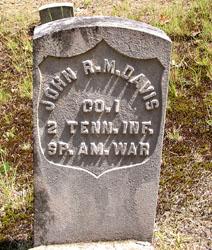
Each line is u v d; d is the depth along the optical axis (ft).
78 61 7.90
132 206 9.18
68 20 8.08
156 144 8.70
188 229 10.36
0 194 11.24
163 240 10.00
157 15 18.92
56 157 8.62
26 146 13.01
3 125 13.93
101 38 7.72
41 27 8.07
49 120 8.32
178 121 13.96
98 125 8.44
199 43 16.88
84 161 8.72
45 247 9.19
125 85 8.18
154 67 8.06
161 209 10.93
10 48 17.29
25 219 10.58
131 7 20.13
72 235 9.31
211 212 10.82
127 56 7.91
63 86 8.06
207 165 12.30
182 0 20.42
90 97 8.21
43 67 7.88
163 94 8.27
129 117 8.43
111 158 8.74
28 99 14.98
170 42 7.84
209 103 14.55
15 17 19.66
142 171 8.89
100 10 19.76
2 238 10.04
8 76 16.02
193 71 15.80
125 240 9.49
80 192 8.94
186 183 11.74
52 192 8.88
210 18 18.29
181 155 12.75
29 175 11.98
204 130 13.60
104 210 9.14
